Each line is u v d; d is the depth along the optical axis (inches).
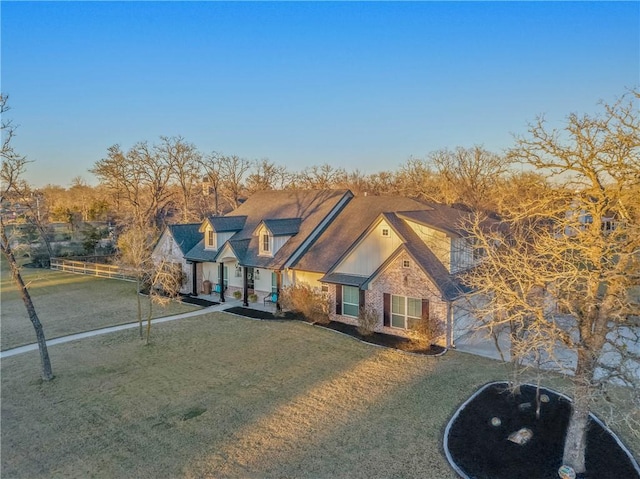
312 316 1015.6
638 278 426.3
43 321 1079.6
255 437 532.7
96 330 995.9
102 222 2790.4
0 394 672.4
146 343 890.7
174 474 466.3
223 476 460.8
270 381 694.5
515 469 462.9
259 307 1176.8
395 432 536.1
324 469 467.2
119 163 2210.9
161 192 2390.5
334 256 1082.1
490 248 589.0
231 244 1240.2
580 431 451.2
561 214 581.9
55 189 3964.1
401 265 887.7
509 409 582.9
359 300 963.3
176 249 1411.2
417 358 776.9
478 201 2071.9
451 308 826.2
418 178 2603.3
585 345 450.0
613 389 627.5
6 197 761.6
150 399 642.2
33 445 531.2
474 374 697.6
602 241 416.2
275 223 1204.5
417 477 453.1
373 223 943.7
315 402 619.5
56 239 2508.6
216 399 636.7
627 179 409.7
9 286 1565.0
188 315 1112.2
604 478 442.6
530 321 568.4
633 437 511.8
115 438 540.7
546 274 477.1
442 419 563.8
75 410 615.2
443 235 914.1
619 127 416.5
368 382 680.4
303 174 3174.2
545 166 464.4
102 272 1770.4
